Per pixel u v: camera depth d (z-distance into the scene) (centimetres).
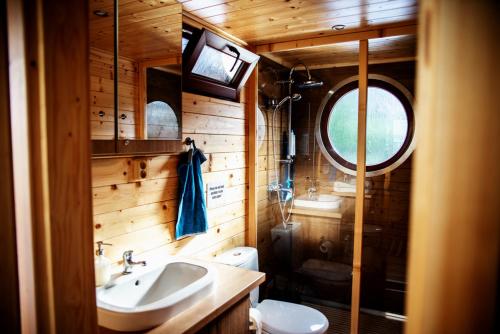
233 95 251
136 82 157
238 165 263
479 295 45
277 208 319
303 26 224
